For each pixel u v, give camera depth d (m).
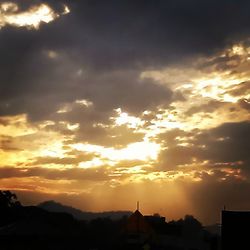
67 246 45.78
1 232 44.03
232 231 39.16
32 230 44.84
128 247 39.69
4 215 63.00
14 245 43.12
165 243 46.59
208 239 47.38
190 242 47.72
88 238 46.34
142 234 39.50
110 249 43.28
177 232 47.78
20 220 46.84
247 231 38.72
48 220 47.56
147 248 38.09
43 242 44.31
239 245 38.59
